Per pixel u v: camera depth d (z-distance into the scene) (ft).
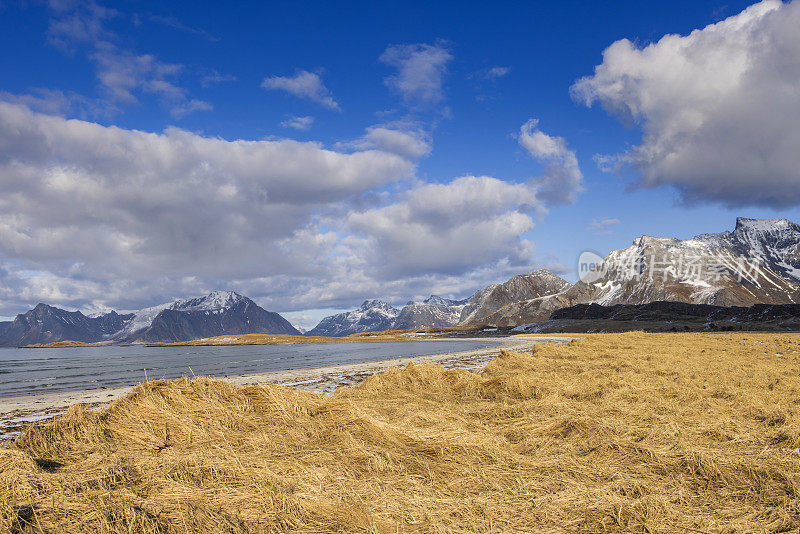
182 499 16.19
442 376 47.78
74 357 283.18
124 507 14.74
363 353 191.93
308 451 22.31
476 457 21.35
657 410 32.35
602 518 15.21
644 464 20.42
